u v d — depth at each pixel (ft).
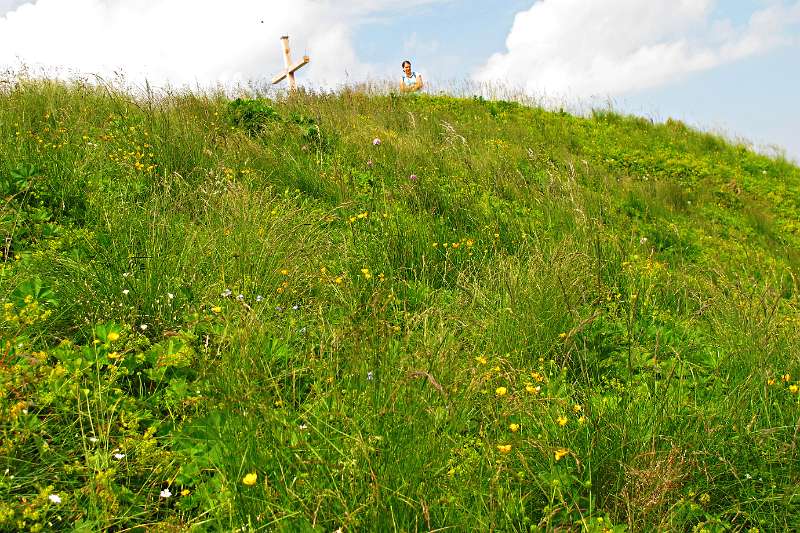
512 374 10.89
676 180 43.55
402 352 10.32
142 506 8.04
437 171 27.30
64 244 14.28
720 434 10.09
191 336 10.91
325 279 14.01
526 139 43.37
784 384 12.09
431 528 7.62
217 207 16.81
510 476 8.80
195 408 9.43
